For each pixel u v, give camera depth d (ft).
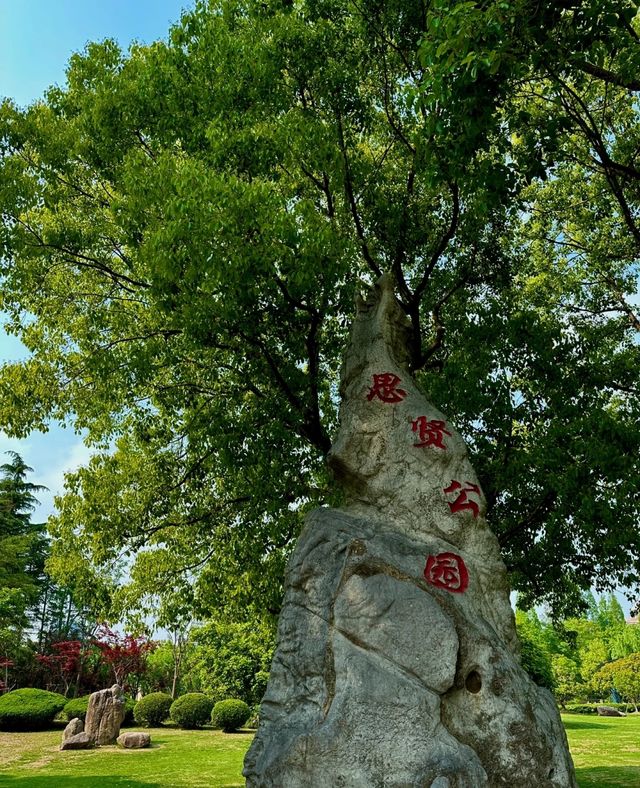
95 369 31.83
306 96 32.09
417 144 26.84
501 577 18.56
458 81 20.54
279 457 31.58
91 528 35.12
